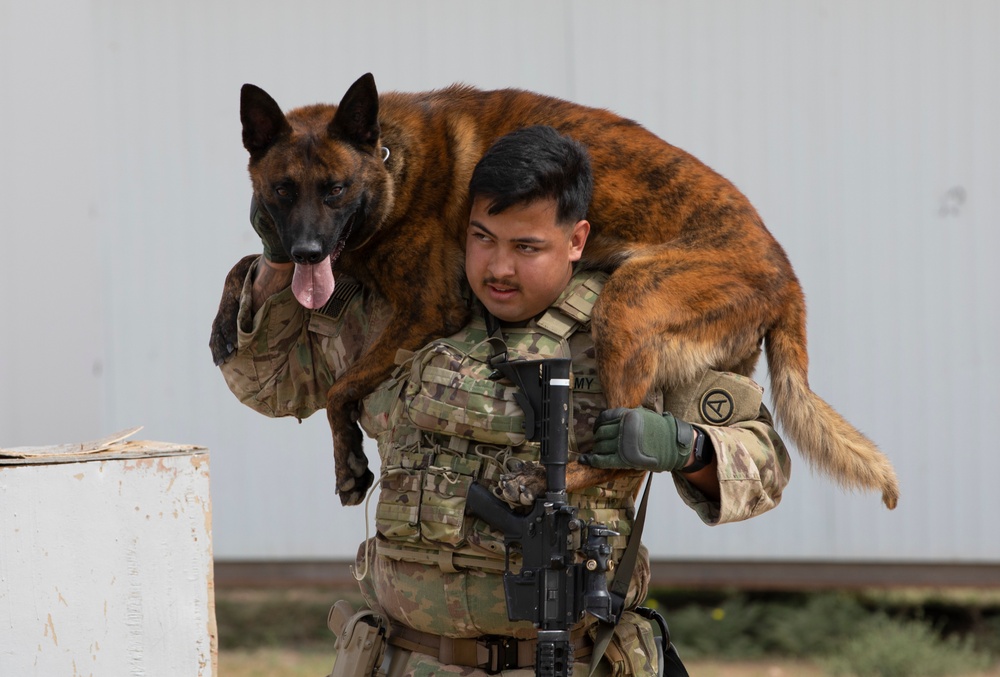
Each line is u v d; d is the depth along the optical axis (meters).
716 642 10.41
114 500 2.96
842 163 10.16
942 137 10.09
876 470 4.21
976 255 10.06
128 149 10.48
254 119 4.58
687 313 4.10
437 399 3.53
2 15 10.28
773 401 4.41
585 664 3.54
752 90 10.19
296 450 10.48
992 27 10.02
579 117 4.63
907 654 9.52
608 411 3.46
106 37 10.45
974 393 10.06
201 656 3.04
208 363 10.50
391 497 3.62
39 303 10.36
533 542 3.28
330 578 10.54
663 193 4.45
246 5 10.41
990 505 10.03
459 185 4.61
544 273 3.54
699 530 10.29
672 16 10.24
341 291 4.43
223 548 10.46
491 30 10.33
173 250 10.51
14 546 2.85
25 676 2.86
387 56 10.39
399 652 3.72
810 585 10.31
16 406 10.29
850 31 10.12
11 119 10.30
